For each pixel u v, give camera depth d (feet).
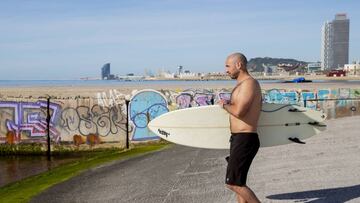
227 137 19.13
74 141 55.88
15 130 56.34
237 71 15.30
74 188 28.30
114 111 55.57
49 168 46.21
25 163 50.47
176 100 57.00
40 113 55.83
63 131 55.93
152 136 55.52
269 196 20.62
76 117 55.88
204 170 29.17
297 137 18.79
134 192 24.99
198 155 36.19
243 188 15.07
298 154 31.50
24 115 56.08
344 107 63.31
